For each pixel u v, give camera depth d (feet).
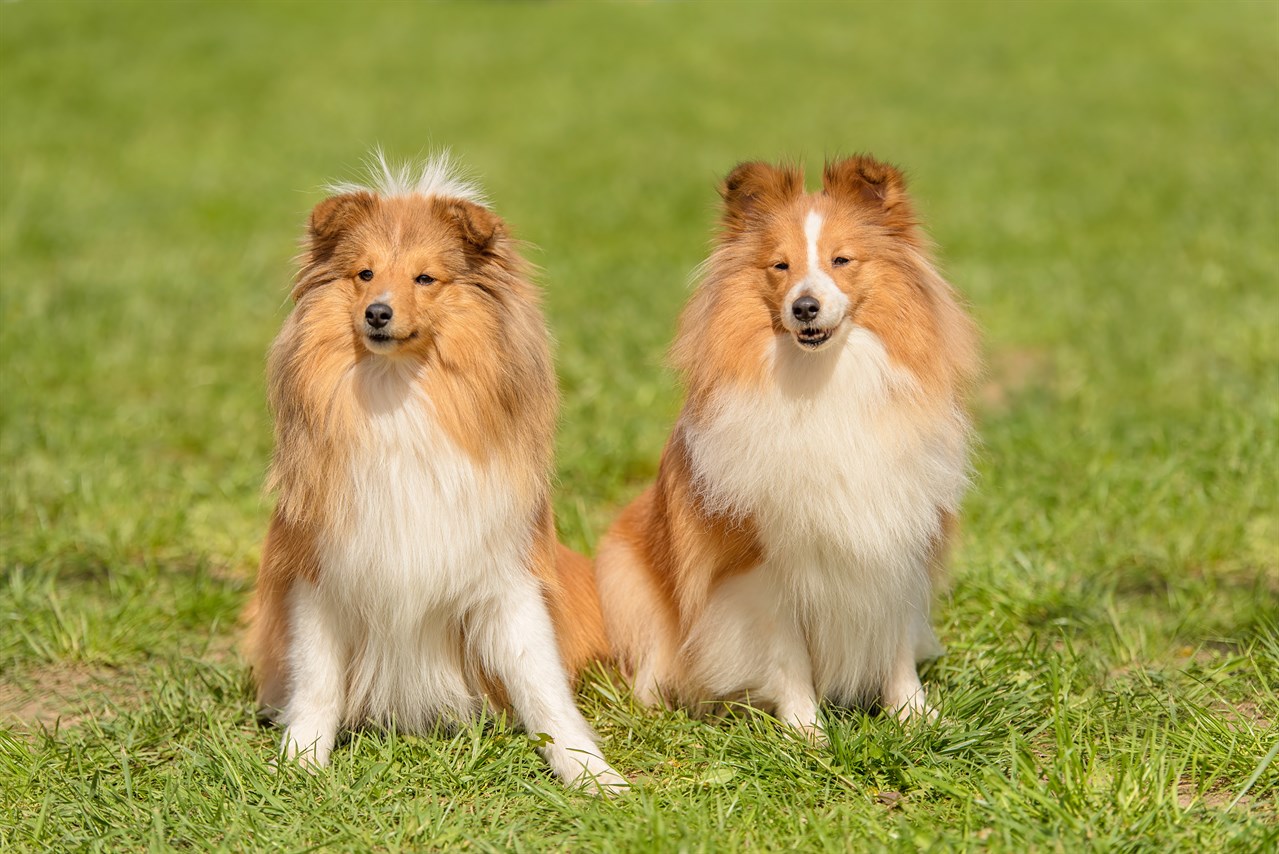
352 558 21.53
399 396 21.26
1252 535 33.32
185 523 35.81
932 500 22.82
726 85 126.11
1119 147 94.99
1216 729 22.25
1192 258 64.23
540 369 22.67
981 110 111.86
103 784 21.61
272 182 87.10
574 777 22.04
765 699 24.26
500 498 21.74
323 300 21.71
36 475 38.29
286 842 19.60
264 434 43.47
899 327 22.20
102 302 57.67
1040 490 36.17
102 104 108.17
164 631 29.66
